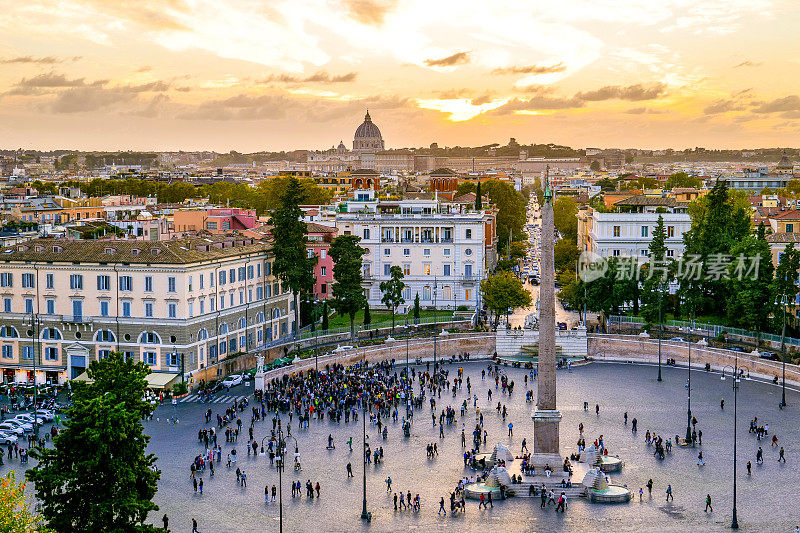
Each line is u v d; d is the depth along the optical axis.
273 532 84.62
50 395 137.62
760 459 104.88
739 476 100.56
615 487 96.31
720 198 181.38
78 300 147.12
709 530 84.62
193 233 187.88
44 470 68.75
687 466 104.31
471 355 167.88
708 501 89.88
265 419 124.62
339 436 117.12
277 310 170.38
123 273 144.12
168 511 90.12
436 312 192.50
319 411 125.44
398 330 172.88
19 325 150.00
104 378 76.31
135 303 143.88
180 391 136.75
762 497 93.75
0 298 151.50
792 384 142.75
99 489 69.75
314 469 104.00
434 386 141.50
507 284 174.75
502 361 163.25
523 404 133.62
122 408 69.44
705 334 165.88
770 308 158.25
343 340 165.62
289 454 109.31
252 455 109.12
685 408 130.12
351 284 168.62
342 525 86.38
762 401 133.62
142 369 80.00
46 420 123.25
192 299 143.38
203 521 87.44
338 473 102.62
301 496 94.94
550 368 98.88
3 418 124.06
